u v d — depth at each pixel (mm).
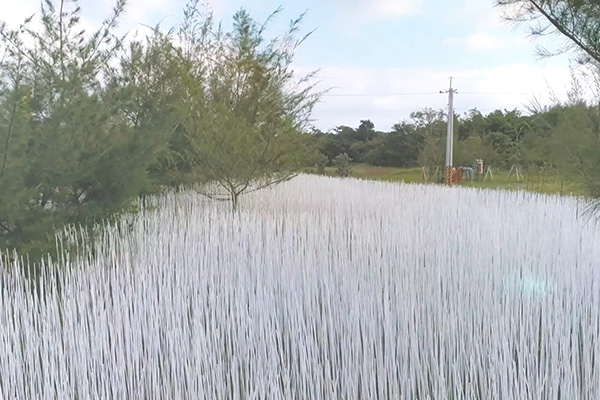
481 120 25297
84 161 4402
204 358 2248
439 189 10320
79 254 3973
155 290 2953
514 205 7383
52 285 3156
